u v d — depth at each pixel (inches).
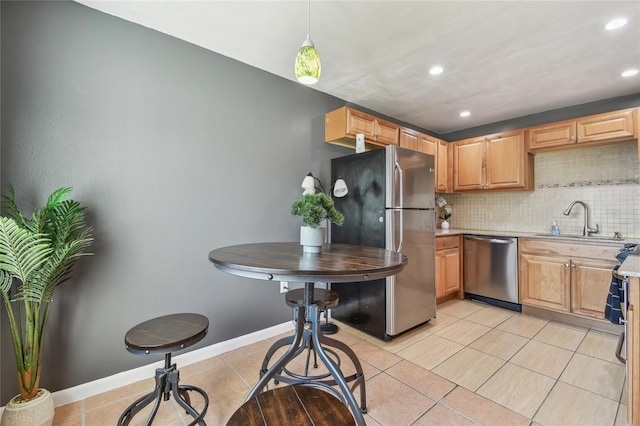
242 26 76.2
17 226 51.0
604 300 104.3
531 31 77.0
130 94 74.5
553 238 116.3
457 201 171.5
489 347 93.8
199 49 85.8
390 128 127.3
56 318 65.6
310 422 33.0
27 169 62.1
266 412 34.5
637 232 113.5
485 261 136.6
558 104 127.8
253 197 97.4
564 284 113.3
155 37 78.2
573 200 129.5
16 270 52.4
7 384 60.8
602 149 122.5
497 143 142.6
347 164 112.8
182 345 54.5
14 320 55.1
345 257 58.1
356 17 72.0
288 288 106.7
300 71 57.1
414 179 106.0
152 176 77.8
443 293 133.6
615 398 67.6
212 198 88.3
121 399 68.0
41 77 63.5
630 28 75.3
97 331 70.2
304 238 64.4
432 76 103.0
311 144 114.0
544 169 138.3
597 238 112.0
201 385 73.1
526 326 111.0
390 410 63.6
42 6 63.8
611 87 109.8
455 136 171.0
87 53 68.9
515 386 72.5
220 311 90.2
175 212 81.6
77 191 67.6
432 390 70.9
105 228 71.1
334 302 68.4
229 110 92.0
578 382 74.1
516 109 134.4
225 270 52.9
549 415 62.1
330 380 70.9
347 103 126.8
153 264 78.1
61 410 63.9
